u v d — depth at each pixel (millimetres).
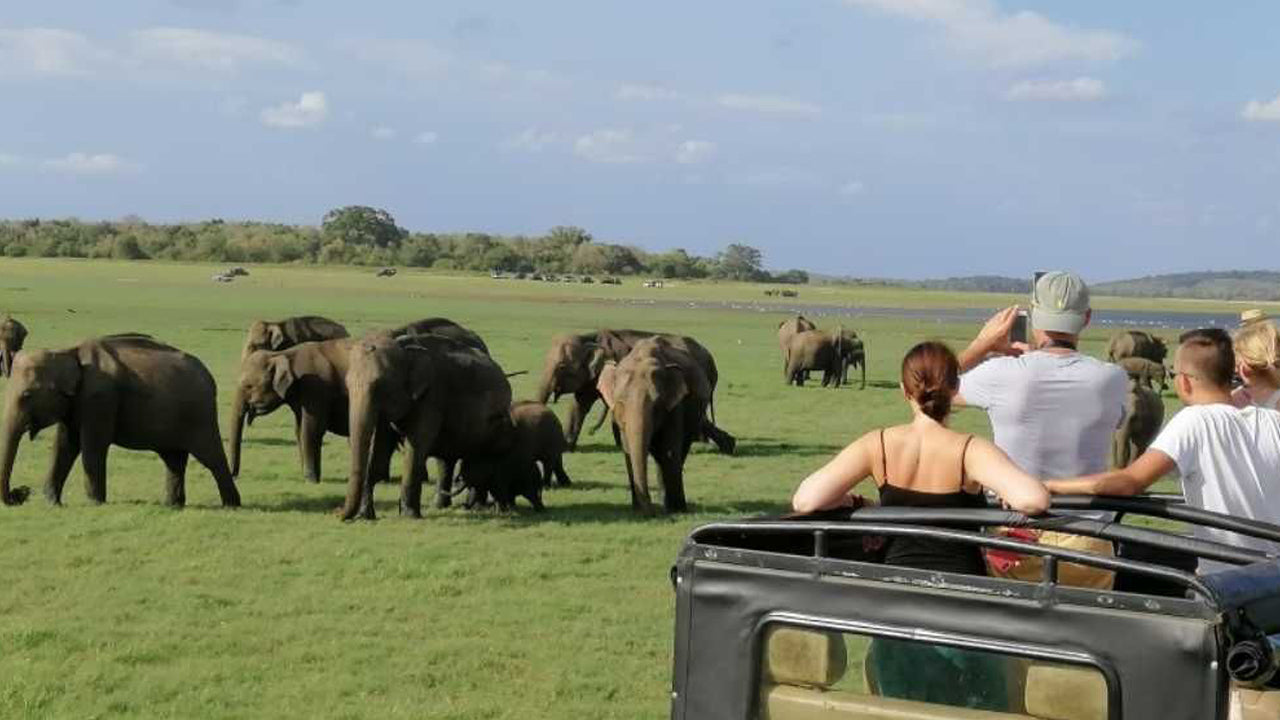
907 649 4828
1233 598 4445
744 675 5066
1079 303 7031
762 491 21266
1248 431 6363
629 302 121750
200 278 139875
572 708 9578
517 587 13484
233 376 38031
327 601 12688
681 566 5199
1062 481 6078
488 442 18859
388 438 19094
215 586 13250
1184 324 129250
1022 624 4613
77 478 20875
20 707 9359
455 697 9844
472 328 68438
